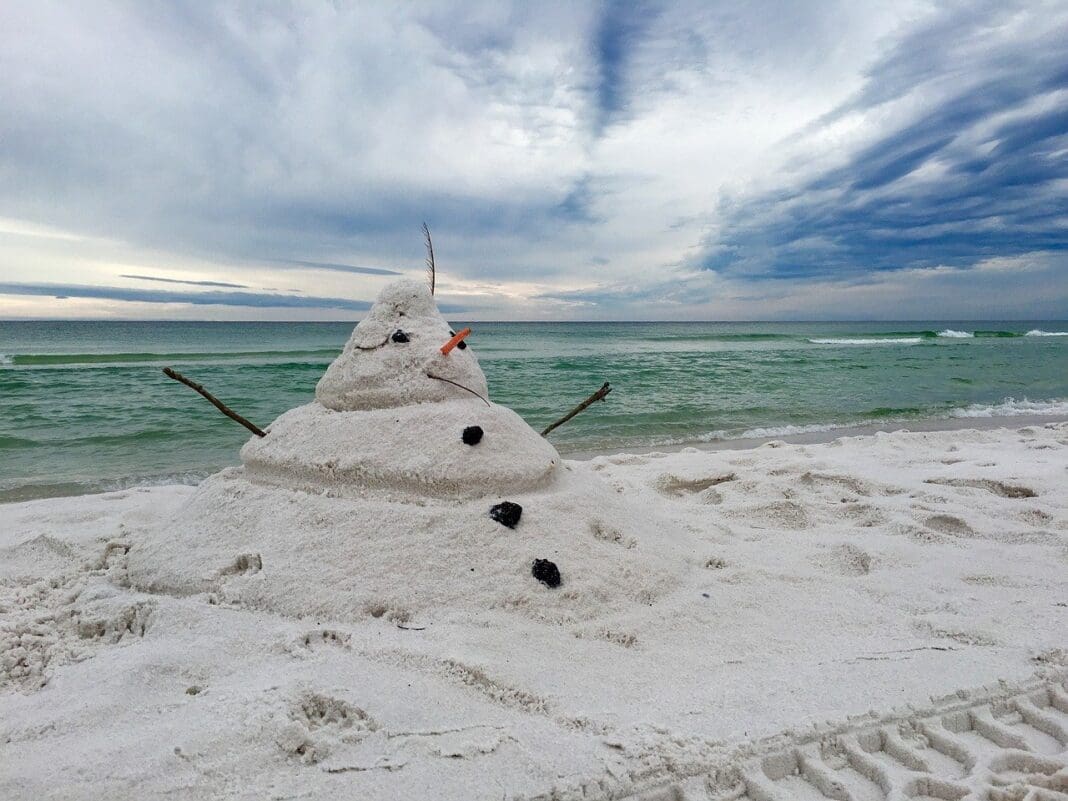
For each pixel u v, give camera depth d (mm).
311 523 1484
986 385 6773
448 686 1130
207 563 1474
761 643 1335
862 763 1021
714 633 1363
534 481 1567
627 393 6051
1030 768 1029
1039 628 1390
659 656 1271
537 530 1471
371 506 1484
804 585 1596
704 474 2686
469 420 1569
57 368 7148
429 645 1215
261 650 1235
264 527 1513
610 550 1511
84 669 1195
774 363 8898
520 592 1361
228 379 6590
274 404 5242
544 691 1124
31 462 3486
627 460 3119
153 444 3924
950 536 1926
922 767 1020
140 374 6652
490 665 1160
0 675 1220
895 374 7641
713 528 2004
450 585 1364
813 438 4125
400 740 1000
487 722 1046
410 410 1597
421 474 1486
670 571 1542
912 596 1541
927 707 1126
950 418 4879
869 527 2070
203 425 4430
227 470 1737
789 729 1056
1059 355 10641
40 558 1851
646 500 2369
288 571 1403
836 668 1241
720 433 4277
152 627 1321
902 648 1318
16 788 889
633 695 1148
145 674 1153
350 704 1061
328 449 1566
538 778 941
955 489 2400
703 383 6754
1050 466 2709
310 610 1338
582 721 1056
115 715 1061
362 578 1374
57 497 2791
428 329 1692
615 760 979
